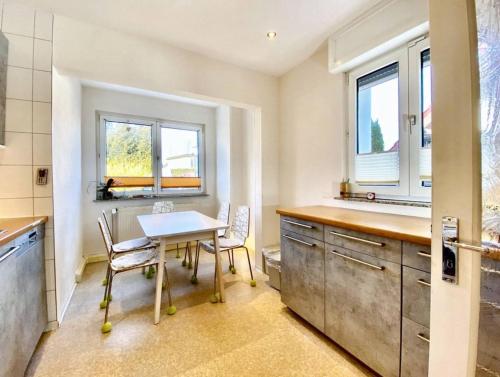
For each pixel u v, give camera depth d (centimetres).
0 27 160
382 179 188
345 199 207
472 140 69
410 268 110
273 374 134
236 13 175
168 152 393
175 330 174
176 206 384
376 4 167
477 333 70
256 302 213
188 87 226
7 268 112
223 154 406
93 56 185
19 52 165
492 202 66
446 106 74
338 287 147
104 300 210
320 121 236
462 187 71
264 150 282
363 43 178
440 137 76
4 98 159
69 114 238
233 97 253
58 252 185
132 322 184
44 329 167
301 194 261
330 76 223
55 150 182
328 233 153
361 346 133
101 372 136
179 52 221
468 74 69
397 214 169
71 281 233
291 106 270
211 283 255
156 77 210
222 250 238
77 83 282
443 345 78
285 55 237
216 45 217
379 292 123
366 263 129
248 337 165
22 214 166
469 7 68
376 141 193
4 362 107
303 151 257
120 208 340
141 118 366
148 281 261
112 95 344
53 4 165
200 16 178
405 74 170
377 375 131
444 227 75
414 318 108
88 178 327
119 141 353
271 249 266
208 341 161
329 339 163
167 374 134
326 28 194
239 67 257
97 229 331
